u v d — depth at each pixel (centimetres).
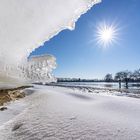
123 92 3462
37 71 154
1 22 122
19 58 148
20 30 132
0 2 111
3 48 137
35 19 129
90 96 2631
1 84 152
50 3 125
